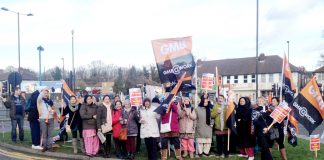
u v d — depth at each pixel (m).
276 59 62.34
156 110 10.30
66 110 13.26
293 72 57.66
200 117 10.99
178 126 10.52
